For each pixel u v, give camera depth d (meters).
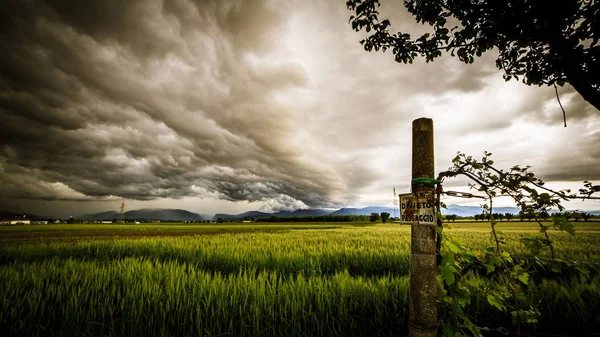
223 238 18.69
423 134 1.77
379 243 14.16
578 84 1.70
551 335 3.53
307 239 16.98
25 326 3.64
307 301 4.30
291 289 4.60
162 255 11.53
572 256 9.32
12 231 39.16
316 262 8.41
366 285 4.84
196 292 4.55
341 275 5.95
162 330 3.43
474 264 1.87
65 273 5.83
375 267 8.66
